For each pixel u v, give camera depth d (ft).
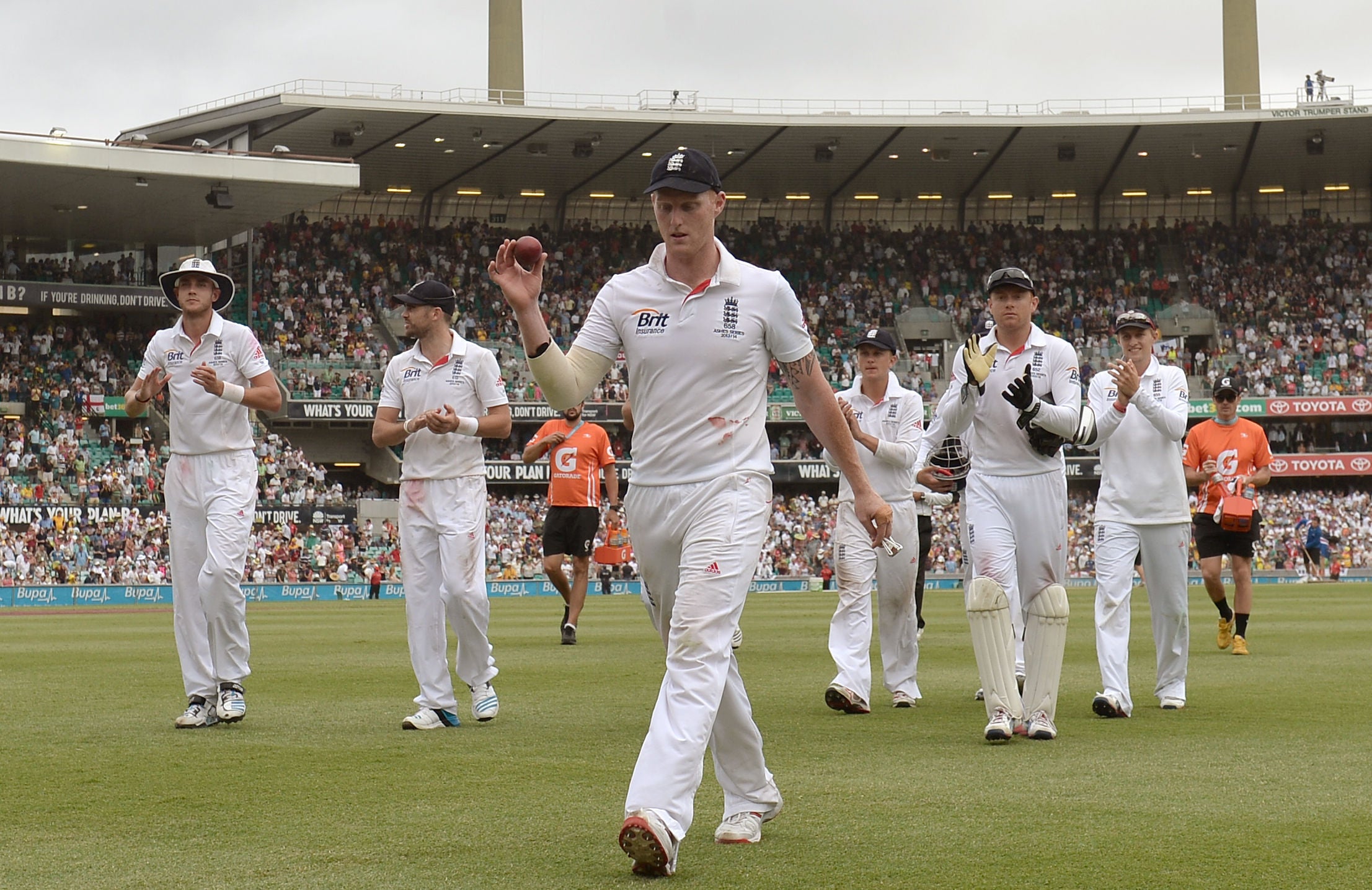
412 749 20.24
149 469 117.91
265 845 13.60
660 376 13.87
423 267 147.33
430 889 11.83
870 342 27.48
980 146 146.72
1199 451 40.65
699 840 13.92
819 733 22.16
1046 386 22.18
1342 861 12.66
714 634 13.28
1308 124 141.18
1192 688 29.14
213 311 23.88
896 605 26.63
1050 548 21.95
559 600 98.22
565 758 19.27
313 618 67.36
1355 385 143.84
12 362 124.36
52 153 110.22
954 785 16.89
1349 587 101.19
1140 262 158.81
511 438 136.56
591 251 155.63
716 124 137.69
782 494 144.87
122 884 12.07
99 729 22.50
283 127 131.95
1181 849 13.16
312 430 136.98
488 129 135.74
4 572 103.65
